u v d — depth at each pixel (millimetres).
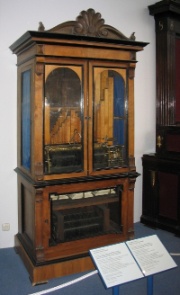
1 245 3146
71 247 2641
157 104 3779
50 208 2549
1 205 3096
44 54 2379
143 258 1975
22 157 2889
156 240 2109
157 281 2580
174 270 2758
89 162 2650
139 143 3807
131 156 2812
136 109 3752
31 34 2289
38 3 3062
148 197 3742
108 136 2758
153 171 3654
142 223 3809
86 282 2566
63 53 2457
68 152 2625
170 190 3510
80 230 2744
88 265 2676
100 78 2652
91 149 2652
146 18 3699
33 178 2500
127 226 2854
